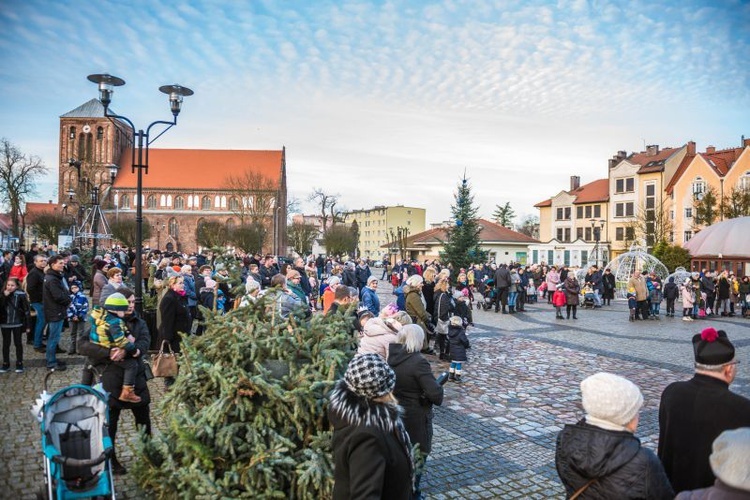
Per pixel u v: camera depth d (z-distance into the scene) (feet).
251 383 13.15
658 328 59.67
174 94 38.37
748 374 35.99
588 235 227.81
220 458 12.71
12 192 160.04
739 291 79.46
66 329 45.91
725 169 180.04
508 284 72.23
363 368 8.93
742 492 6.44
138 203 36.42
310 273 68.39
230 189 242.17
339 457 8.86
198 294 40.96
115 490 16.74
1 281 42.55
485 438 22.74
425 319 34.91
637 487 8.20
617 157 226.17
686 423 10.29
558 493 17.60
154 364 24.11
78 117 249.34
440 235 212.23
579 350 44.19
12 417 22.88
